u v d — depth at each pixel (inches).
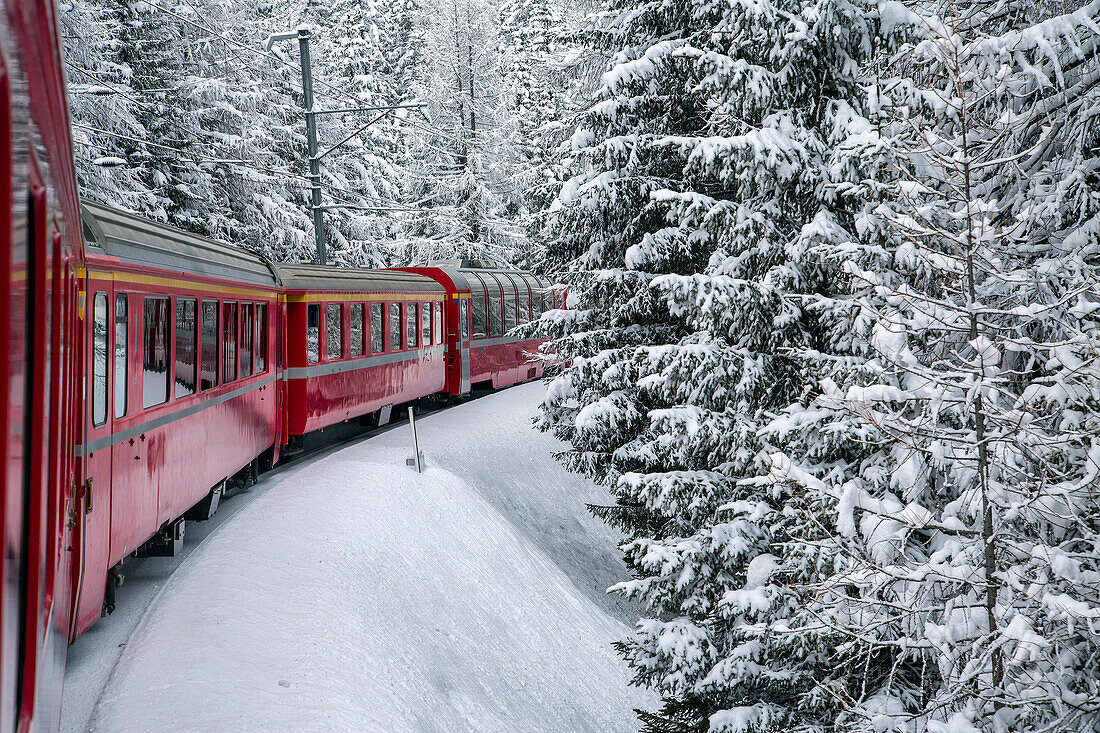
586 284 681.0
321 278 741.9
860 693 405.4
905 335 340.8
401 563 507.8
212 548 453.7
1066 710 289.3
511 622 547.8
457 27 1979.6
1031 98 417.1
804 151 511.2
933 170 401.1
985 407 314.2
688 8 642.2
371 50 2512.3
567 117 825.5
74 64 1112.2
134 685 299.7
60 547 185.8
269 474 676.1
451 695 404.8
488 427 964.6
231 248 554.3
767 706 438.3
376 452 734.5
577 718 501.7
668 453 552.4
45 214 119.3
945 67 421.4
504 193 2014.0
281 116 1476.4
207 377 470.9
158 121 1272.1
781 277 509.4
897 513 337.1
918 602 324.2
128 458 354.3
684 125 665.0
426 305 1002.7
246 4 1418.6
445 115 1984.5
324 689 316.8
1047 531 326.0
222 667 318.0
